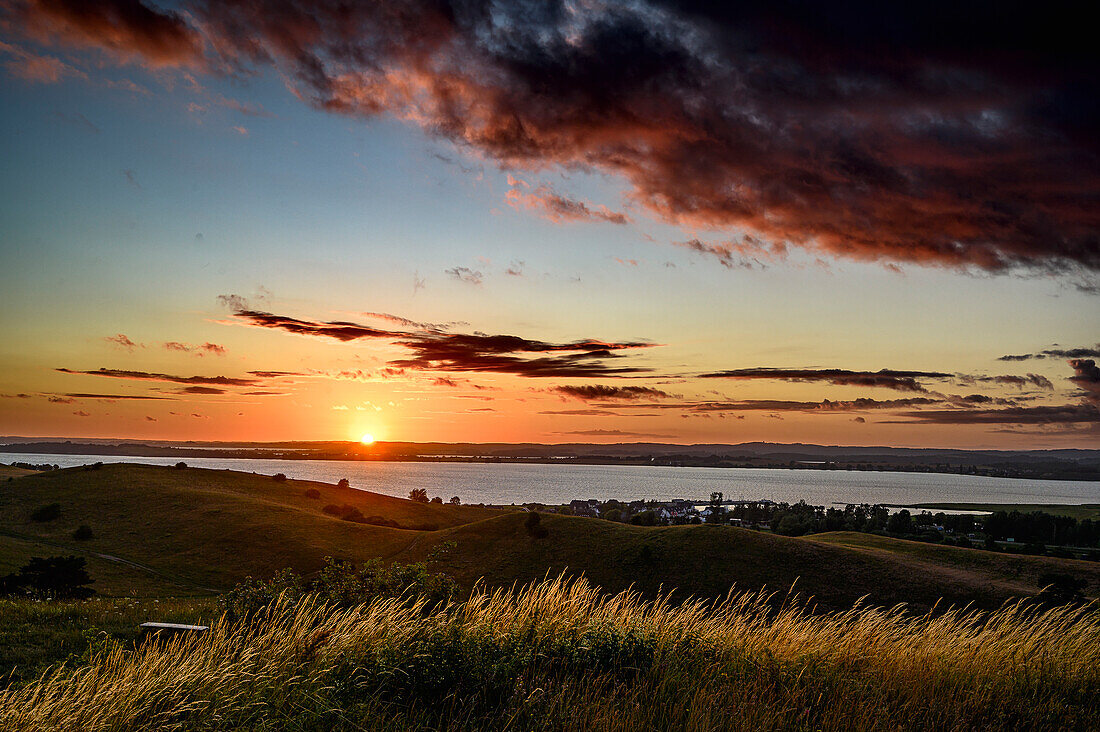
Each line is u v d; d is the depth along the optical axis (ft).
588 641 22.03
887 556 229.66
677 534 240.12
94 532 254.47
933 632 27.37
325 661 20.21
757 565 212.84
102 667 20.99
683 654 22.57
